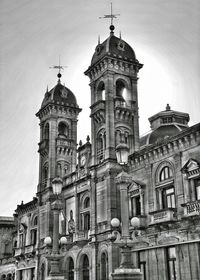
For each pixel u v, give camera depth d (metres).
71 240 51.75
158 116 54.88
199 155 37.44
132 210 44.41
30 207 67.38
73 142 63.03
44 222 59.72
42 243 59.06
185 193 37.81
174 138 40.00
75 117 64.69
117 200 45.53
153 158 42.88
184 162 38.94
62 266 52.69
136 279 23.17
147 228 41.03
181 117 54.88
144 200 42.91
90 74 53.78
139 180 44.31
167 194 40.78
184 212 37.03
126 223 24.95
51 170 59.94
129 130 49.88
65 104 63.72
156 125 55.00
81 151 55.69
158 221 38.62
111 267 42.12
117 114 49.44
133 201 44.62
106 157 47.00
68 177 57.28
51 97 63.59
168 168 41.16
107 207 45.19
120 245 24.64
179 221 37.38
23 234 68.19
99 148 50.28
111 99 49.38
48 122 63.38
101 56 51.31
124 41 53.31
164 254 38.47
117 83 53.53
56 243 33.84
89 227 50.97
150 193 42.25
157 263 39.00
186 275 35.66
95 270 45.09
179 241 36.81
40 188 62.38
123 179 25.98
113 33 54.09
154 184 41.97
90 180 49.81
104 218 45.62
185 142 39.03
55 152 61.28
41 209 61.25
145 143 52.22
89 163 52.50
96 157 50.12
